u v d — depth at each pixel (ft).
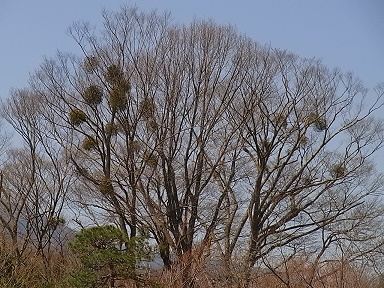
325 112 75.56
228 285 57.72
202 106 70.03
